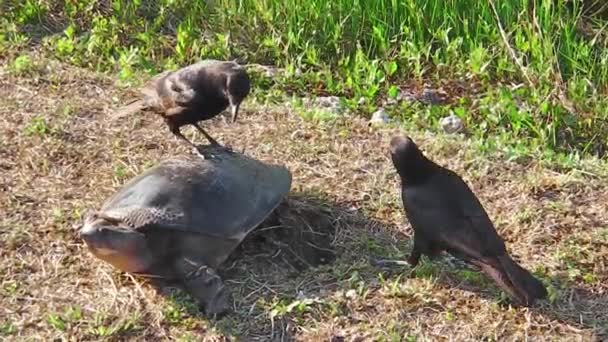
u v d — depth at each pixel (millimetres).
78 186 3754
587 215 3709
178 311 3324
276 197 3473
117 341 3260
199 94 3617
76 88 4297
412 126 4293
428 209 3340
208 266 3381
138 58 4711
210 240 3359
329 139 4035
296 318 3316
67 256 3496
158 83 3723
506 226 3654
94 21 4934
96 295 3377
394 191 3770
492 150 4035
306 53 4812
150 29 4914
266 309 3340
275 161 3895
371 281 3426
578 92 4551
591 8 5102
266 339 3271
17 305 3348
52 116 4078
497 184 3855
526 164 3971
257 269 3469
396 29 4898
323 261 3537
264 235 3547
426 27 4898
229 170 3459
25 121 4047
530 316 3340
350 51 4855
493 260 3293
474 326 3314
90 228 3291
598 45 4906
